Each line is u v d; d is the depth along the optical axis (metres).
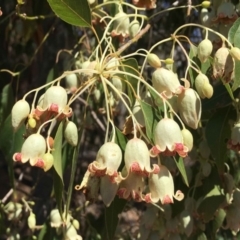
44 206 0.55
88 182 0.29
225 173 0.38
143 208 0.56
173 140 0.28
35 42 0.56
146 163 0.28
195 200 0.39
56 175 0.31
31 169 0.62
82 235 0.51
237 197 0.38
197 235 0.39
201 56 0.31
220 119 0.35
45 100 0.29
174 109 0.31
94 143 0.69
